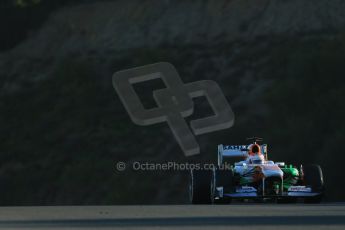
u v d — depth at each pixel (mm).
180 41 189125
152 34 194875
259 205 48344
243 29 186750
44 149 159500
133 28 199750
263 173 49406
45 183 148875
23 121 169875
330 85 150625
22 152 159750
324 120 139500
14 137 165625
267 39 178250
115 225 30875
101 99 170250
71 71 179250
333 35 174000
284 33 179875
